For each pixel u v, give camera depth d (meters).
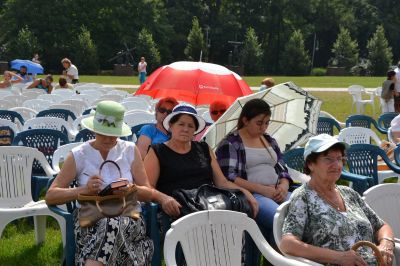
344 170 8.00
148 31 78.75
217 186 5.98
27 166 6.81
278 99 7.12
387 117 14.68
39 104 14.91
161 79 9.49
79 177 5.23
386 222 5.24
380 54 75.38
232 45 83.94
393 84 18.69
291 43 75.94
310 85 45.62
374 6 91.50
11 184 6.69
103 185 5.14
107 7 77.25
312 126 7.36
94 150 5.28
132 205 5.04
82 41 68.62
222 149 6.37
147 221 5.39
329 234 4.56
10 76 23.84
